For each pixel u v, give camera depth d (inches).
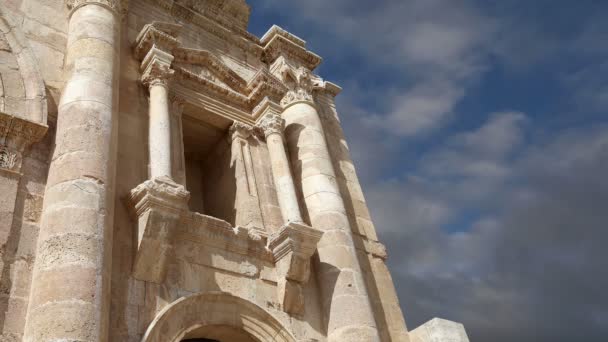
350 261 525.7
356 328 476.1
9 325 328.8
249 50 730.2
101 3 509.4
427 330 555.2
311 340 467.8
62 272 329.7
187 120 590.2
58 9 522.6
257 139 611.2
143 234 404.2
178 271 426.0
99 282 338.3
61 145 396.8
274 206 555.5
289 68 708.7
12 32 463.5
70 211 357.4
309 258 490.6
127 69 539.5
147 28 552.7
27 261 359.9
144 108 524.4
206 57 622.8
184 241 446.0
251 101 629.6
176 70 580.7
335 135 745.6
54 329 306.7
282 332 449.4
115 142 436.5
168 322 393.4
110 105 438.0
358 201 671.8
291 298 473.4
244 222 527.5
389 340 547.5
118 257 399.9
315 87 773.3
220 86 610.5
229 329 431.5
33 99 435.2
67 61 466.3
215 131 611.5
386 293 590.9
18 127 402.6
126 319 375.2
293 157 625.0
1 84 429.1
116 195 434.3
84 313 318.3
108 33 490.6
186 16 678.5
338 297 496.4
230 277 455.8
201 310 419.2
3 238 356.5
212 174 618.8
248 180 561.9
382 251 633.6
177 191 420.5
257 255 485.4
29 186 392.2
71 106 418.9
